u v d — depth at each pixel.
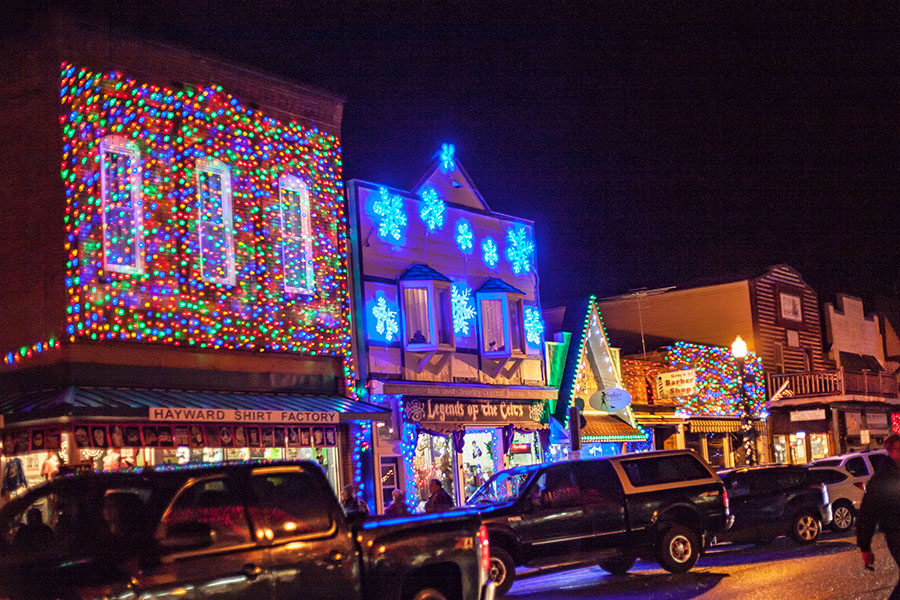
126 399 15.73
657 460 15.90
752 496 19.41
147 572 6.58
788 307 40.97
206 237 18.50
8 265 17.09
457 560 8.78
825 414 38.34
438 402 23.55
